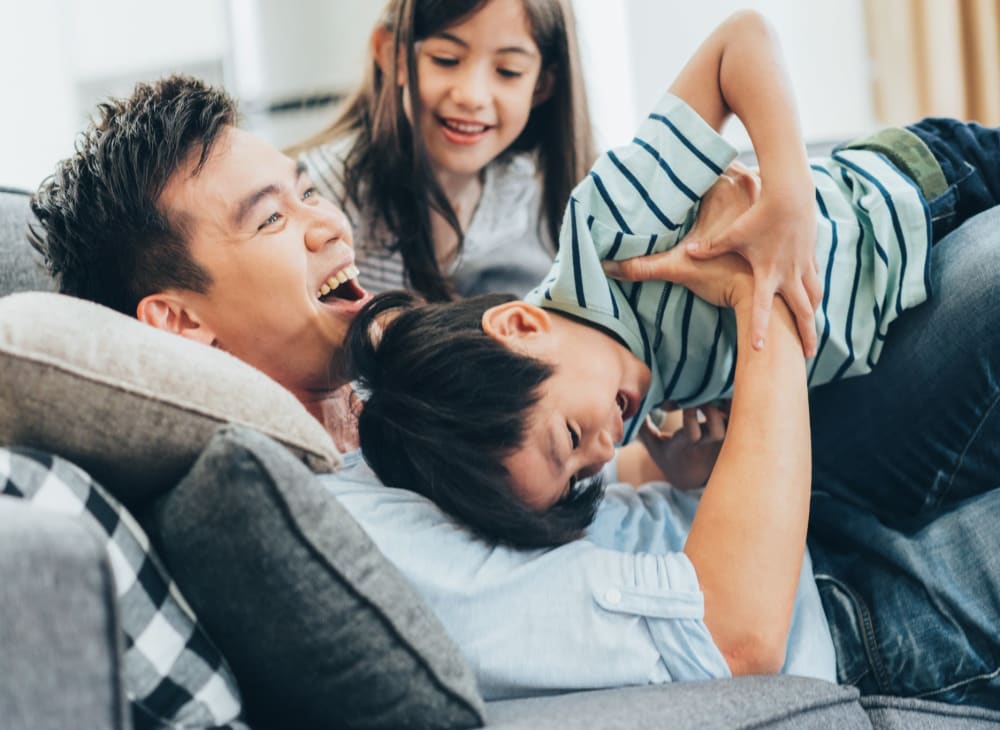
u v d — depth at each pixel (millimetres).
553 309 1058
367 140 1608
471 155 1568
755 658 867
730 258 1018
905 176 1105
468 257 1695
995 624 937
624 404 1059
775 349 984
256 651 714
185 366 769
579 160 1659
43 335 738
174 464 752
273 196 1092
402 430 971
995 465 1062
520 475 960
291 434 784
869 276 1081
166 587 706
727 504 915
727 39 1047
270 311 1086
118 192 1055
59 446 742
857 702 834
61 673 534
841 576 1057
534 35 1531
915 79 2770
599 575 888
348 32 2701
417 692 715
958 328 1039
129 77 2863
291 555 679
